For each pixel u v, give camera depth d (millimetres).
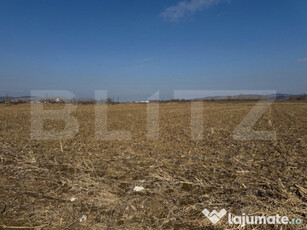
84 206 4672
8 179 6059
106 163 7336
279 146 9188
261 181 5785
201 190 5375
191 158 7801
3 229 3934
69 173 6473
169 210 4504
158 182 5777
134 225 4051
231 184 5664
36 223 4117
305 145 9188
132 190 5363
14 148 9219
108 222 4141
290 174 6137
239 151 8656
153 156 8086
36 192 5301
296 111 28625
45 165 7160
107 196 5078
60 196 5102
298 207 4520
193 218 4266
